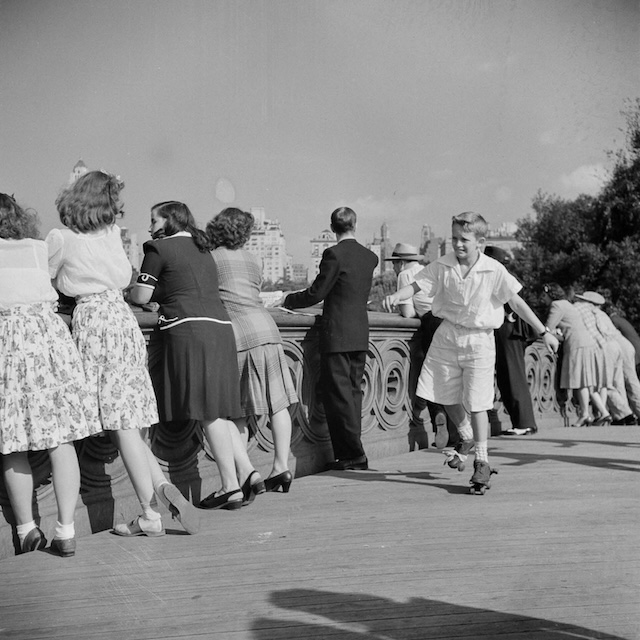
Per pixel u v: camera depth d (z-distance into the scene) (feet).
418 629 7.97
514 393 22.45
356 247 16.33
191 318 12.54
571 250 49.37
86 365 11.05
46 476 11.31
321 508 13.19
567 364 26.00
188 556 10.52
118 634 8.01
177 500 11.34
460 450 15.42
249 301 14.15
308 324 16.33
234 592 9.11
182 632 8.02
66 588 9.35
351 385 16.46
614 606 8.51
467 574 9.60
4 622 8.36
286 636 7.86
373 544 10.96
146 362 12.10
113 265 11.27
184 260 12.55
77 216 11.09
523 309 14.48
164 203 12.76
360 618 8.27
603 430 23.94
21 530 10.61
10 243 10.47
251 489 13.39
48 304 10.63
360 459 16.61
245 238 14.28
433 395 14.83
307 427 16.55
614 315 27.89
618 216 48.24
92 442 11.89
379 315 18.81
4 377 10.23
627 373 27.12
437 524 12.03
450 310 14.64
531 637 7.73
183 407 12.52
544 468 16.92
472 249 14.40
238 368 13.42
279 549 10.78
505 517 12.45
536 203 50.11
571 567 9.84
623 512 12.75
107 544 11.14
